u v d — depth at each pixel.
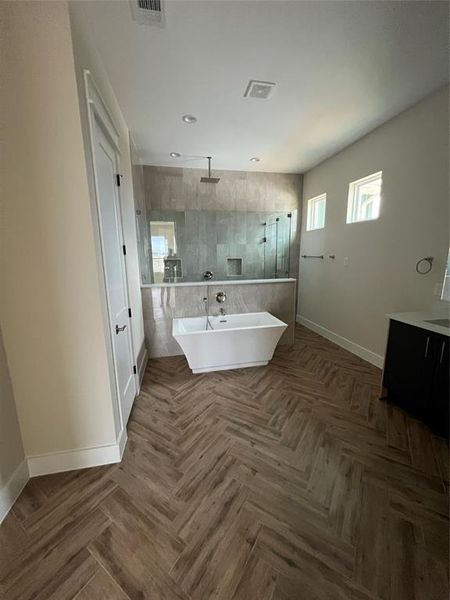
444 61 1.86
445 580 1.08
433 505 1.40
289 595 1.03
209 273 4.57
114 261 1.95
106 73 1.91
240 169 4.39
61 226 1.38
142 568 1.11
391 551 1.18
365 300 3.25
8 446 1.41
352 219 3.49
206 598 1.02
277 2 1.40
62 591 1.04
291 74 1.98
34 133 1.27
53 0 1.17
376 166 2.95
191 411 2.23
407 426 2.03
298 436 1.92
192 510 1.37
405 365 2.17
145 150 3.46
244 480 1.55
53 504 1.40
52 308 1.45
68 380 1.54
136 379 2.48
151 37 1.61
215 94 2.22
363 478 1.57
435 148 2.29
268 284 3.64
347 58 1.82
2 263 1.36
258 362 3.08
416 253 2.54
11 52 1.20
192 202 4.37
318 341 3.95
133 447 1.82
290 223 4.76
